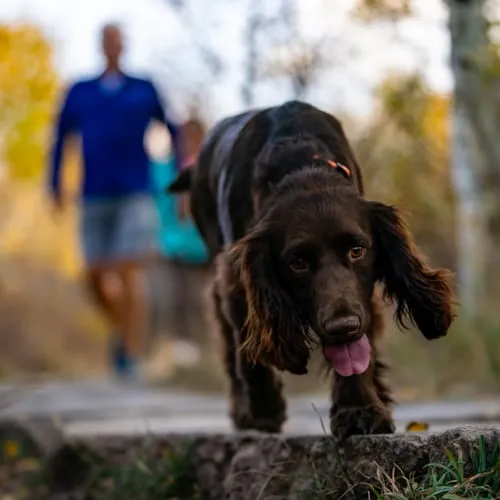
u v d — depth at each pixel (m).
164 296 15.73
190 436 5.53
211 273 5.68
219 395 10.55
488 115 8.25
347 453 4.48
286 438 4.80
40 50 20.33
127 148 11.09
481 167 9.15
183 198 9.72
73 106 11.20
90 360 17.30
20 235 20.25
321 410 7.80
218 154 5.29
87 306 18.27
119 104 11.06
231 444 5.21
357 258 4.27
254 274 4.32
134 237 11.15
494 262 10.16
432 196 10.18
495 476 3.81
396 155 9.90
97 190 11.14
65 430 6.81
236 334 4.89
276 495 4.75
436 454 4.07
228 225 5.00
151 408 8.52
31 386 10.66
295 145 4.71
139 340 11.95
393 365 9.32
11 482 6.55
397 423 6.16
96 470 5.99
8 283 17.50
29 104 20.38
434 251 10.84
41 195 20.64
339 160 4.79
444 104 9.57
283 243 4.27
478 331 9.22
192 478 5.41
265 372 5.14
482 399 8.22
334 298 4.10
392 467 4.24
